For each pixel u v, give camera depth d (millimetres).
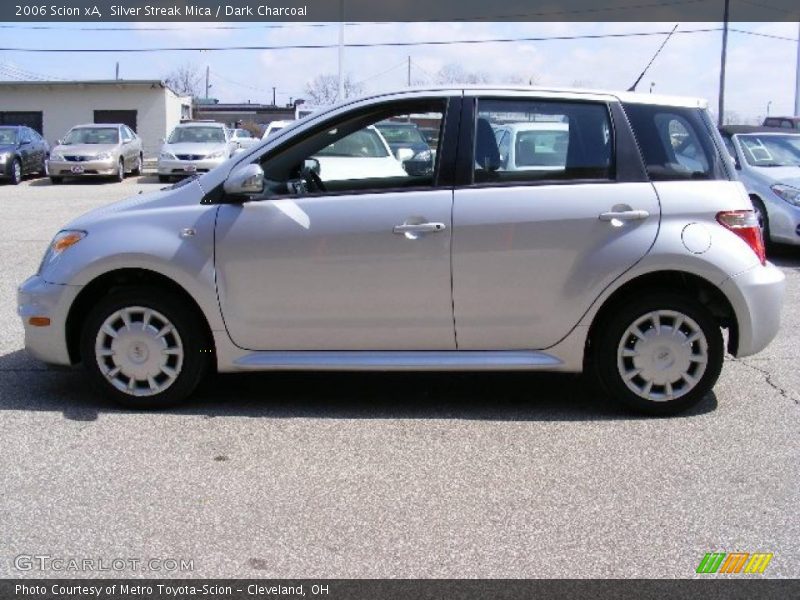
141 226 5133
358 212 5008
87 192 20984
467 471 4363
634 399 5160
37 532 3703
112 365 5223
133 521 3807
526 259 4980
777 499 4051
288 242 5020
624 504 3998
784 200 10578
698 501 4031
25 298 5289
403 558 3512
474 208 4980
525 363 5102
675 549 3590
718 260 4992
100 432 4875
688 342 5102
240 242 5039
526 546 3611
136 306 5137
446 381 5926
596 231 4969
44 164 26203
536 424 5066
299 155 5211
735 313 5082
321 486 4180
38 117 38500
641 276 5090
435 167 5074
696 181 5109
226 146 24781
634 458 4543
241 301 5086
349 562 3480
